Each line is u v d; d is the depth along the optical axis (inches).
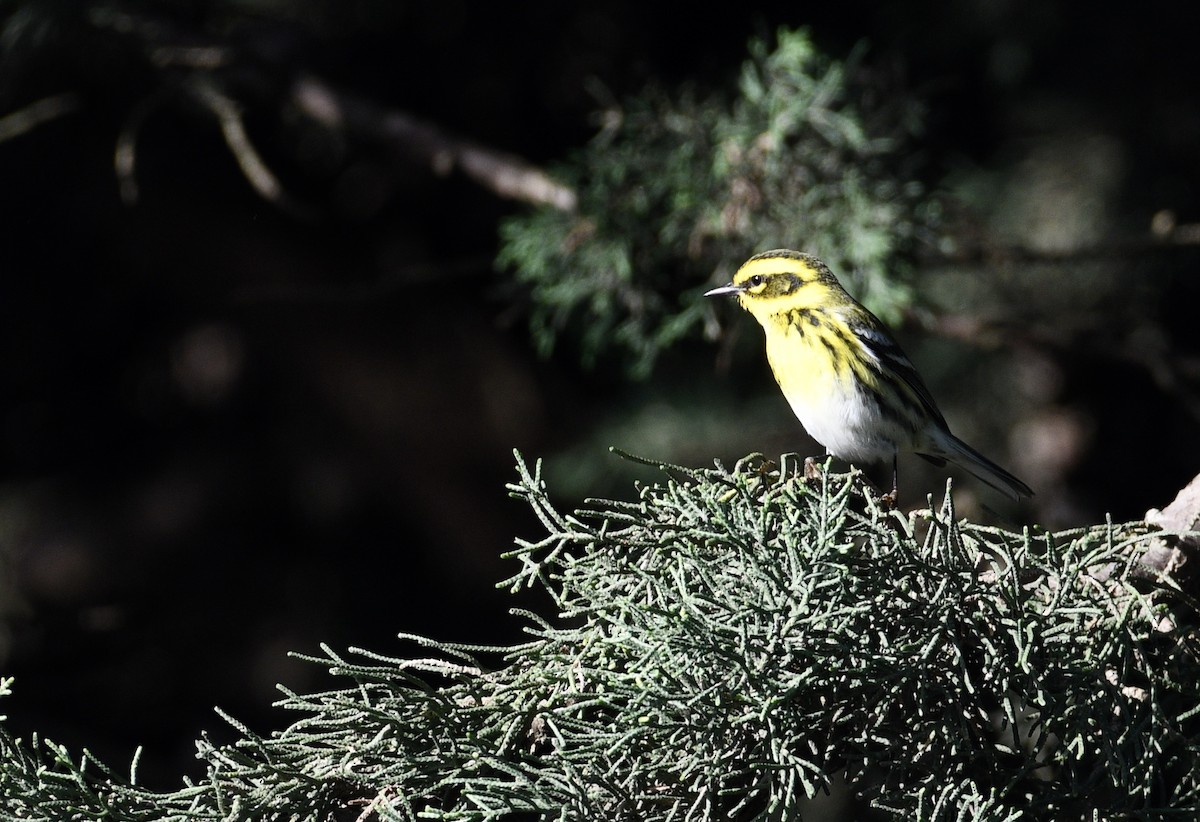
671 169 447.5
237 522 627.2
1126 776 200.5
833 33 545.6
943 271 536.1
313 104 543.8
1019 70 525.7
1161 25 512.7
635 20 563.2
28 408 618.8
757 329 533.0
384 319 625.6
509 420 622.8
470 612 627.5
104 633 570.3
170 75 550.6
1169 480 561.6
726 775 198.4
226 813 205.8
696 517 216.4
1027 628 205.6
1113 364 561.3
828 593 206.1
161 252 601.0
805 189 437.7
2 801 207.9
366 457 629.9
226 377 625.3
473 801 194.1
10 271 595.2
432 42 576.4
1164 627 219.9
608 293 457.7
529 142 585.3
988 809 196.7
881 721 203.5
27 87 565.3
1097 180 529.7
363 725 209.6
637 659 208.7
